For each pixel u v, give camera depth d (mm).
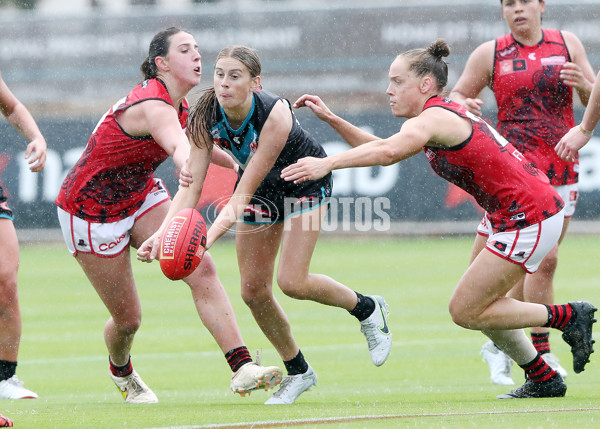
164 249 17062
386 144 17703
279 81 65312
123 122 19734
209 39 65250
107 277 20672
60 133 64250
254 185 18641
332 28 64875
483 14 63938
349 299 20547
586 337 19328
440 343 31484
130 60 65562
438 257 56062
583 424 14812
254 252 19828
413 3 64562
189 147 18906
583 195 62312
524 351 19391
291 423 15461
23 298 45062
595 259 53219
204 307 19609
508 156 18906
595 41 62219
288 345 20203
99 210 20375
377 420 15656
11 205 63500
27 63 65250
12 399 21828
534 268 19250
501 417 15812
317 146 20125
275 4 69688
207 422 15953
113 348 21234
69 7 81062
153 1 80125
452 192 63125
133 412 17953
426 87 19125
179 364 28938
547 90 25172
